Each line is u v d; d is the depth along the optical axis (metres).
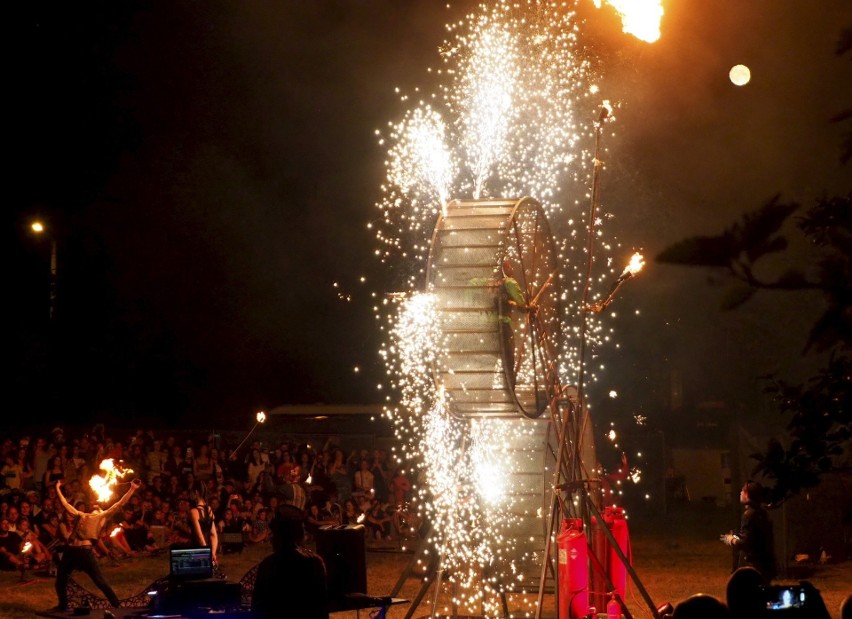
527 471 11.12
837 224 2.02
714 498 28.86
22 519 16.25
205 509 13.49
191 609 8.66
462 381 9.84
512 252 10.43
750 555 11.05
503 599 11.71
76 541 11.46
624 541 10.48
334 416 25.66
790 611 3.14
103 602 11.04
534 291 10.55
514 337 10.61
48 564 16.08
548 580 11.23
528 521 11.11
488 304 9.49
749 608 3.17
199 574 8.99
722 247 1.76
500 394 9.84
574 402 10.55
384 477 21.41
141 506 18.19
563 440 10.01
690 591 13.88
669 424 28.88
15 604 13.34
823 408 2.62
